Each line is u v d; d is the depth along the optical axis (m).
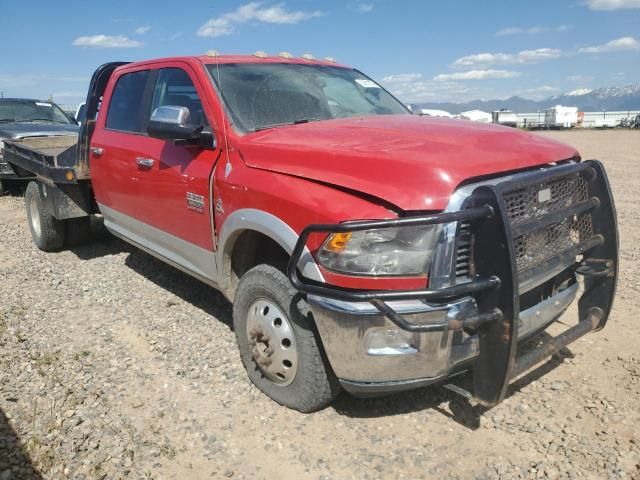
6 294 5.51
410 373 2.83
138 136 4.93
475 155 2.96
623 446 3.05
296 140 3.46
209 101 4.03
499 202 2.64
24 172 8.50
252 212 3.40
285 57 4.92
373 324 2.75
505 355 2.71
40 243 6.91
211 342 4.38
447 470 2.92
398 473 2.90
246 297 3.52
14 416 3.40
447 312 2.71
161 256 4.87
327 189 3.04
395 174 2.84
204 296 5.38
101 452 3.07
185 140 3.95
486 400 2.86
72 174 6.05
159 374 3.92
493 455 3.02
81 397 3.60
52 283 5.83
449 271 2.70
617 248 3.49
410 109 5.18
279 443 3.15
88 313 5.03
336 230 2.70
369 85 5.09
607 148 24.52
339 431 3.25
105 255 6.81
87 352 4.24
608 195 3.46
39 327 4.72
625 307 4.91
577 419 3.30
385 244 2.76
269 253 3.82
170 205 4.39
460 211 2.64
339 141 3.29
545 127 58.94
